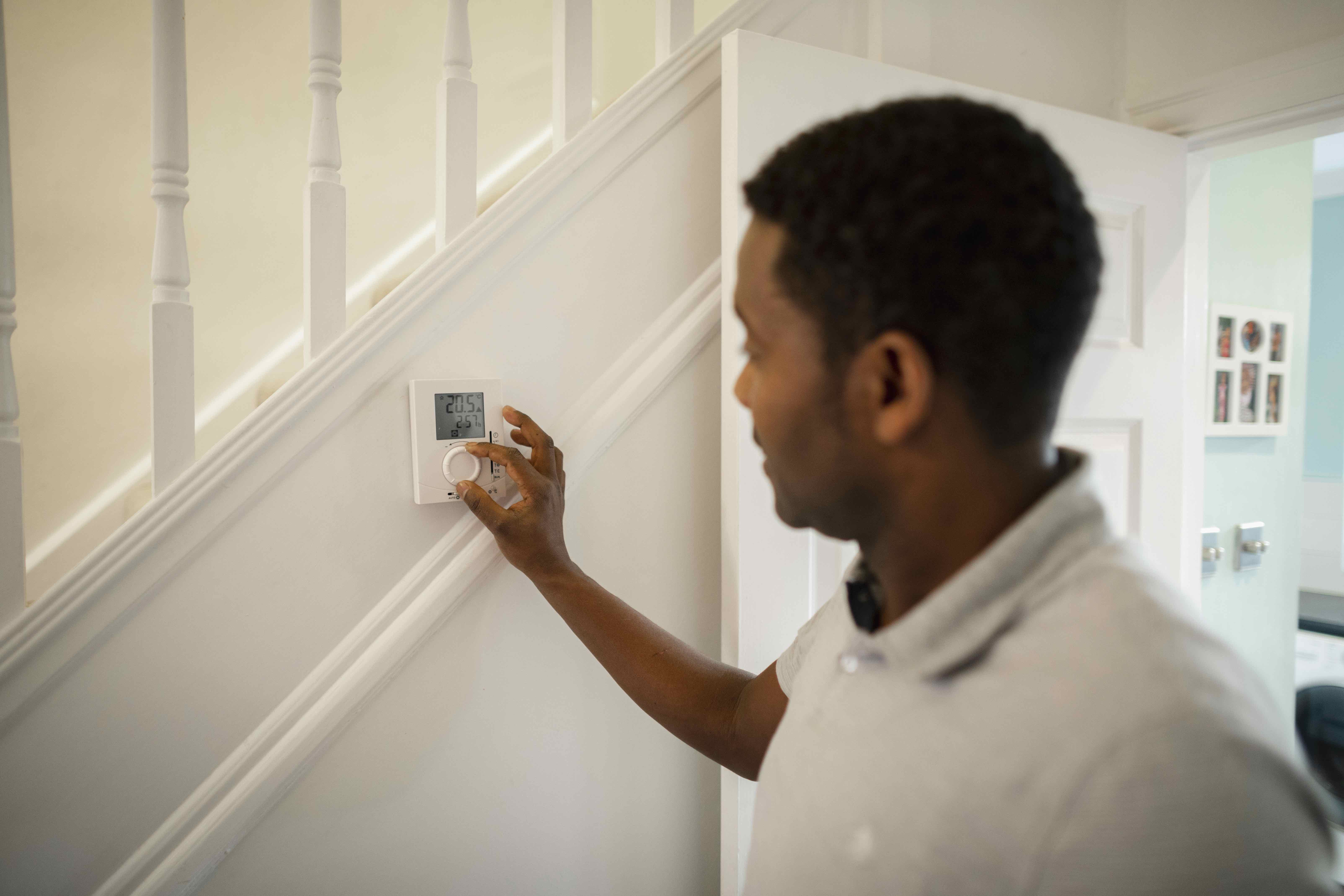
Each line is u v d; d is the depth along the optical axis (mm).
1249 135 1415
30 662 752
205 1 1280
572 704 1011
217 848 812
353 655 874
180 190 814
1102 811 323
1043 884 337
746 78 977
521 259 957
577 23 1009
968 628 407
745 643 1009
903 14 1233
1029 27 1391
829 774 459
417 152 1506
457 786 946
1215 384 2070
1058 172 395
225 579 826
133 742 796
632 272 1029
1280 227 2252
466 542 937
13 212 1054
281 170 1356
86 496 1192
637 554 1038
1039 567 402
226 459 818
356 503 880
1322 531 4094
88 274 1190
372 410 883
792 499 475
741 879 1016
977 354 380
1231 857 301
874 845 409
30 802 760
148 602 796
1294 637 2350
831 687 513
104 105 1198
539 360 972
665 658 806
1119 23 1529
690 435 1073
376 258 1477
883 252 387
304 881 870
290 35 1352
